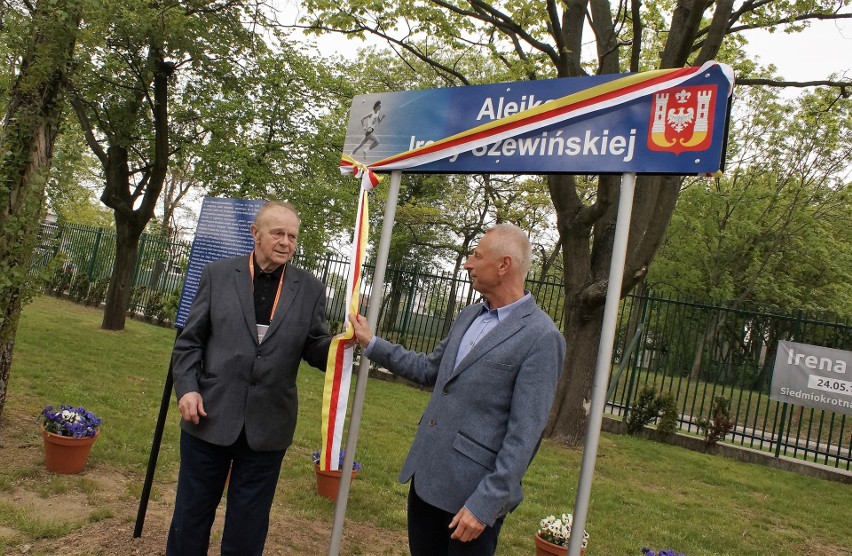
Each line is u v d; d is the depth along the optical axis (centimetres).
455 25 1032
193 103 1339
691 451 1035
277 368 282
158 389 830
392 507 504
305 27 1008
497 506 216
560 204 939
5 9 511
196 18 1134
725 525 623
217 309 284
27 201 469
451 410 241
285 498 481
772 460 995
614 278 244
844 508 766
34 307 1562
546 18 930
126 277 1376
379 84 2155
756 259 2233
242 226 362
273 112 1466
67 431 447
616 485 729
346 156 325
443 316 1354
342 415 291
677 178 769
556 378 235
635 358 1146
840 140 1942
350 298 297
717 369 1202
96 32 524
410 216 2198
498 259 246
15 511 367
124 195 1360
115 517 383
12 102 493
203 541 283
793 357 1017
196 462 278
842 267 2273
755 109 2081
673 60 816
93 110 1234
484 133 282
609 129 256
